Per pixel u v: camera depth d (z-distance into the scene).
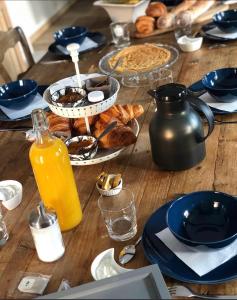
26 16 4.86
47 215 1.03
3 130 1.67
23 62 2.60
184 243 0.99
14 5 4.60
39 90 1.88
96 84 1.48
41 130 1.07
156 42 2.26
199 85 1.72
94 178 1.34
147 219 1.14
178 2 2.66
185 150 1.26
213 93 1.54
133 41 2.33
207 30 2.24
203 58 2.00
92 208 1.22
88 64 2.14
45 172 1.07
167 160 1.28
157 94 1.23
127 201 1.22
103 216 1.14
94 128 1.46
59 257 1.07
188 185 1.24
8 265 1.08
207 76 1.63
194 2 2.50
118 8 2.56
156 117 1.27
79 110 1.32
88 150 1.35
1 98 1.79
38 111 1.07
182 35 2.20
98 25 2.68
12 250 1.12
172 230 1.00
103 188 1.24
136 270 0.90
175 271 0.97
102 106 1.34
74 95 1.38
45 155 1.06
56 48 2.34
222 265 0.97
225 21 2.14
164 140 1.25
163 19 2.34
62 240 1.08
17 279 1.04
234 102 1.56
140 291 0.86
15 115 1.71
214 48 2.08
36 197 1.29
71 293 0.87
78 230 1.15
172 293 0.92
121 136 1.37
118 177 1.25
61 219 1.14
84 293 0.87
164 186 1.25
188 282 0.95
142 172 1.33
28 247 1.12
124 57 2.09
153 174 1.31
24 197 1.30
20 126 1.68
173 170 1.30
